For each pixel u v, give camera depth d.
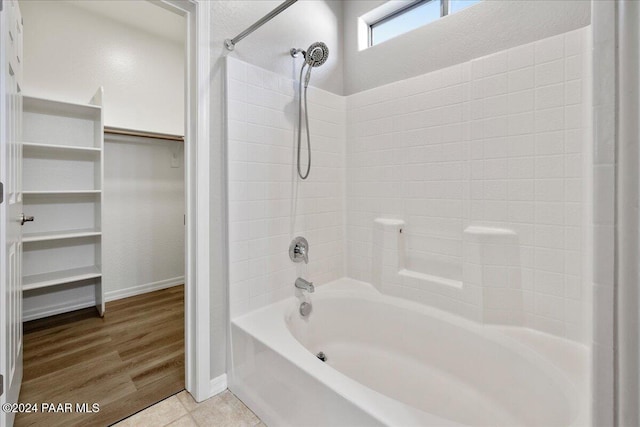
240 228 1.66
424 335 1.72
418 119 1.87
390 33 2.20
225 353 1.65
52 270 2.62
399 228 1.93
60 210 2.64
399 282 1.92
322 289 2.06
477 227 1.63
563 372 1.16
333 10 2.24
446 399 1.48
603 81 0.37
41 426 1.38
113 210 3.02
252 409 1.48
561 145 1.38
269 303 1.81
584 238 1.32
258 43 1.75
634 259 0.35
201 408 1.51
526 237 1.48
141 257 3.23
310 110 2.04
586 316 1.32
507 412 1.35
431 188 1.82
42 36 2.53
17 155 1.43
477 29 1.66
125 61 3.02
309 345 1.89
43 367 1.85
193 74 1.52
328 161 2.17
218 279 1.61
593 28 0.38
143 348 2.08
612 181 0.37
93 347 2.09
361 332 1.95
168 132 3.35
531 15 1.48
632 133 0.35
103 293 2.61
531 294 1.48
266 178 1.78
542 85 1.42
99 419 1.43
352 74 2.25
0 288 1.11
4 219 1.11
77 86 2.72
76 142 2.69
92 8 2.75
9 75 1.22
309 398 1.16
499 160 1.55
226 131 1.60
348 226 2.28
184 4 1.48
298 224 1.97
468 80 1.65
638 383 0.35
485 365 1.47
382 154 2.06
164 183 3.38
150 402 1.55
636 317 0.35
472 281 1.60
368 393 1.04
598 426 0.38
